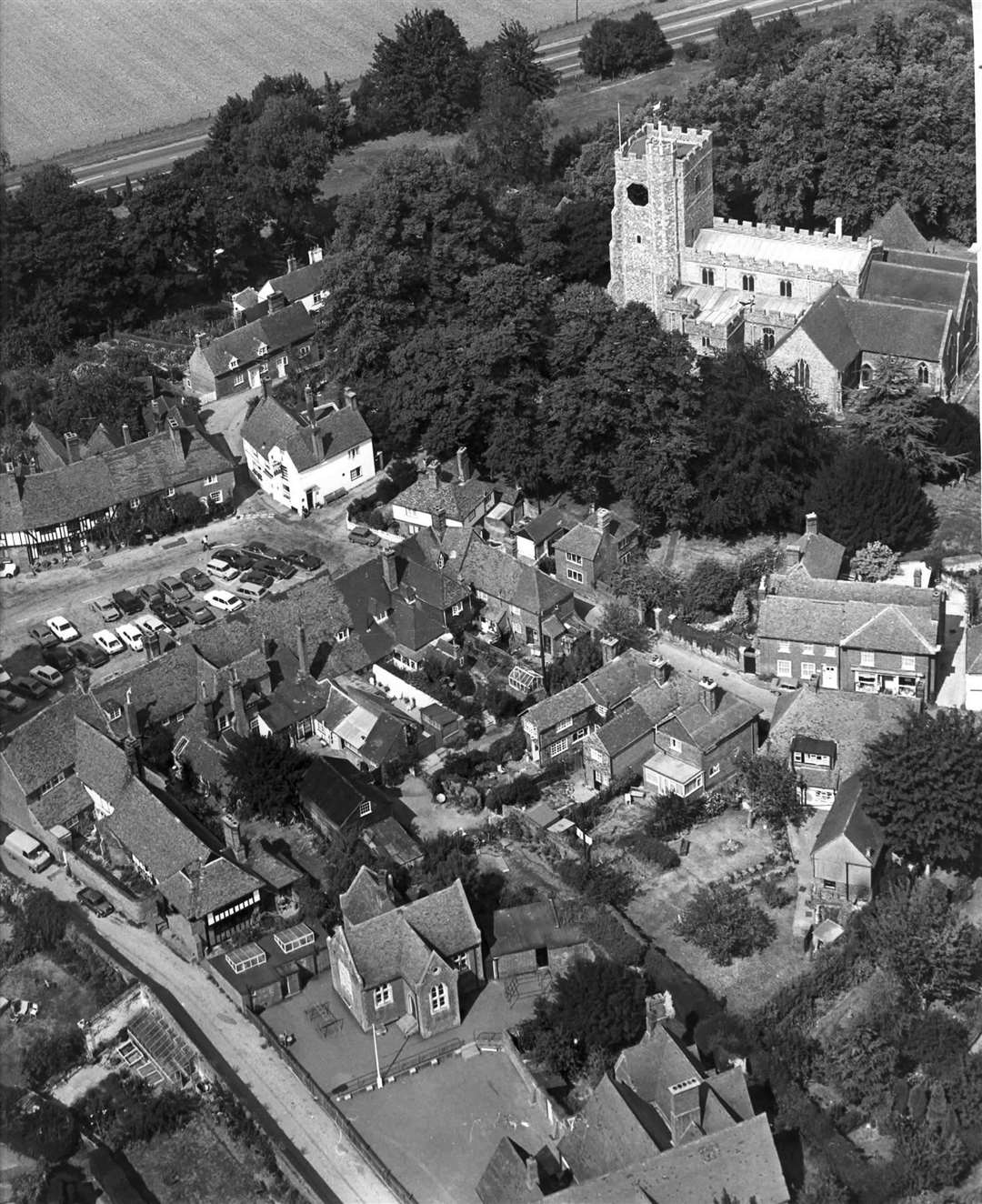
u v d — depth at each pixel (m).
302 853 189.00
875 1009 163.00
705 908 173.88
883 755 176.50
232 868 179.62
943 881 178.25
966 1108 154.62
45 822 192.00
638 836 185.50
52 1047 170.00
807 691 190.62
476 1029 168.12
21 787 193.00
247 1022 171.25
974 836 174.25
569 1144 149.62
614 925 173.00
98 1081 168.00
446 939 169.88
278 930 178.75
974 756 173.88
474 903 178.88
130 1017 173.75
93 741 196.00
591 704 195.88
